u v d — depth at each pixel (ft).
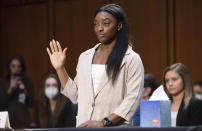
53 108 34.63
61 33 51.83
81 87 16.22
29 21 54.03
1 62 55.16
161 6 46.93
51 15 52.60
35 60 53.26
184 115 21.01
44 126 34.27
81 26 50.62
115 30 16.05
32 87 37.68
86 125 14.89
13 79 36.14
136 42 47.70
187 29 45.83
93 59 16.49
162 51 46.65
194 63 45.37
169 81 22.11
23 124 35.65
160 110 13.96
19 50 54.39
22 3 54.54
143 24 47.57
